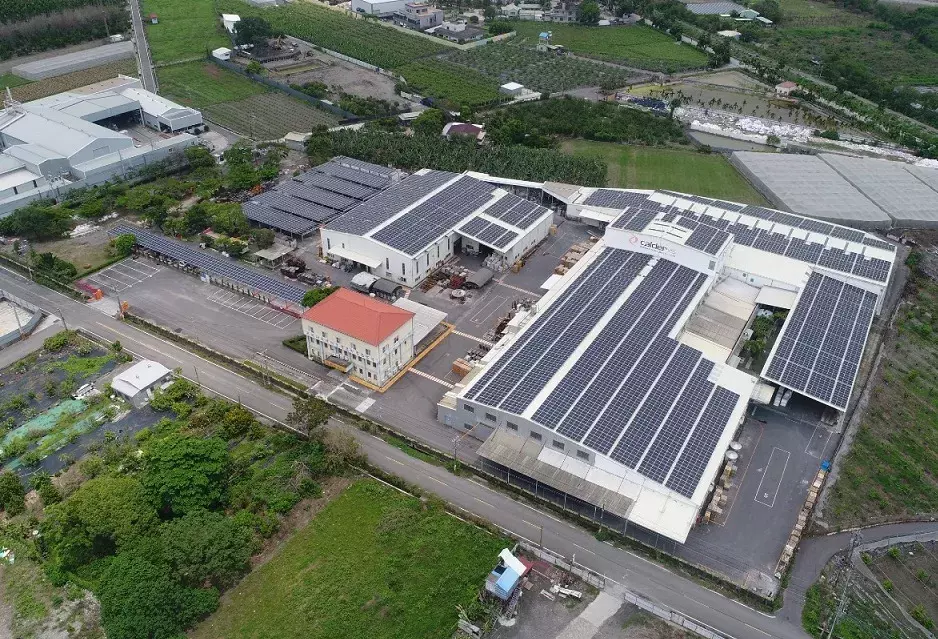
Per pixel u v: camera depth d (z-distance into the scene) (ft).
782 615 320.29
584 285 504.84
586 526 360.89
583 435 372.38
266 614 316.60
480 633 307.58
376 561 340.80
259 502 366.22
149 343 486.79
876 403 448.24
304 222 617.21
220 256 583.17
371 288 535.60
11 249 591.78
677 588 331.36
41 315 507.30
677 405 400.88
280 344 488.85
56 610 318.45
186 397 440.04
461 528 356.59
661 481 355.77
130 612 295.07
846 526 366.84
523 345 444.55
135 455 386.32
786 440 415.44
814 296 512.22
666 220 558.15
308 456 393.29
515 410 386.11
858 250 557.33
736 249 557.33
